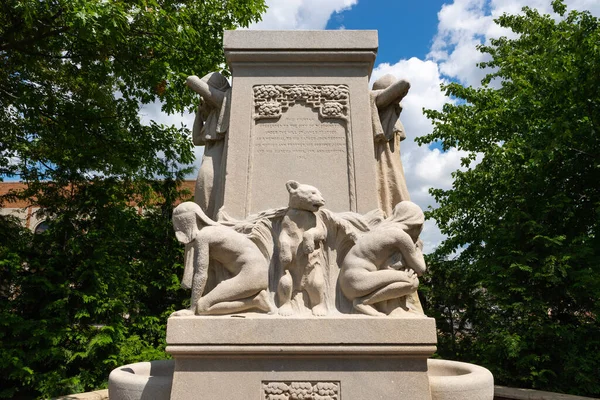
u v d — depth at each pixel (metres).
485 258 8.55
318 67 4.04
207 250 3.24
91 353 8.34
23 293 8.54
